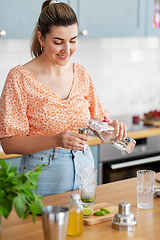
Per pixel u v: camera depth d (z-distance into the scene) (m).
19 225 1.29
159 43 3.90
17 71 1.76
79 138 1.59
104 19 3.09
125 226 1.26
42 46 1.79
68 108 1.81
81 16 2.95
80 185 1.46
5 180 1.14
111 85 3.66
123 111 3.78
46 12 1.68
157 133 3.31
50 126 1.78
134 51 3.75
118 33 3.20
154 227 1.29
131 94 3.80
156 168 3.27
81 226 1.22
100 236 1.22
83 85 1.93
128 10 3.22
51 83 1.83
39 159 1.75
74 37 1.69
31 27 2.71
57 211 1.11
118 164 2.98
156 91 3.96
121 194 1.59
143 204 1.45
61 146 1.63
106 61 3.59
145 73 3.86
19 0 2.62
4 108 1.72
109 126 1.64
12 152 1.73
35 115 1.77
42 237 1.21
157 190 1.58
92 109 1.98
